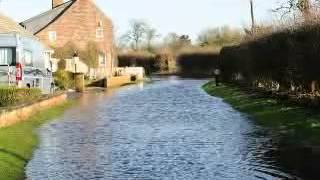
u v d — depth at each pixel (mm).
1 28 37344
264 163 15734
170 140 20516
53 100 33188
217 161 16234
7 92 25578
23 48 33406
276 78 31297
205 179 13945
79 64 70500
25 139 19875
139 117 28703
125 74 79000
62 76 51344
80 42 78500
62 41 78188
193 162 16172
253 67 38219
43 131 23047
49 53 51062
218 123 25391
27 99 27375
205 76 94938
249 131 22219
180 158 16844
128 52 107562
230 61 52094
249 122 25312
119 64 106250
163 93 49094
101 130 23469
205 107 34031
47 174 14695
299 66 24625
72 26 78625
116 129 23797
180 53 106688
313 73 23406
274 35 30141
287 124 22609
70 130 23406
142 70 84625
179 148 18672
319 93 25703
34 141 20078
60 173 14828
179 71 106000
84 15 79188
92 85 62062
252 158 16516
